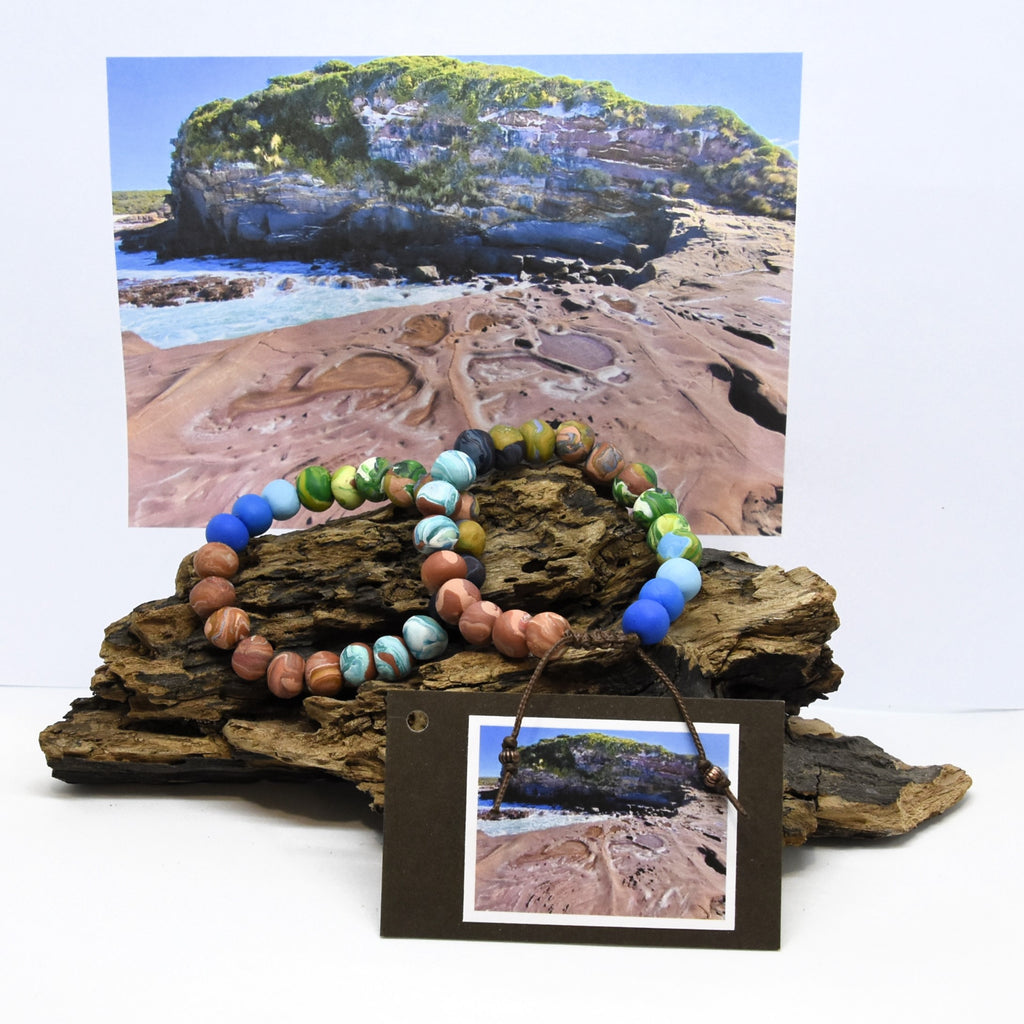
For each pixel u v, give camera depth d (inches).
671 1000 8.7
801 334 15.6
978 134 15.0
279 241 15.8
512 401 15.8
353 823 12.0
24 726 15.0
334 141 15.5
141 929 9.6
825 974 9.2
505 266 15.7
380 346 15.9
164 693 12.3
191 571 13.1
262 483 16.2
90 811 12.2
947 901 10.4
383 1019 8.4
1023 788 13.2
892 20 14.8
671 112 15.2
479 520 12.6
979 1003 8.8
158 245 15.9
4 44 15.6
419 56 15.3
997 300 15.4
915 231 15.3
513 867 9.7
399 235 15.7
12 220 16.0
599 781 9.9
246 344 16.0
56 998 8.6
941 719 15.9
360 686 11.9
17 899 10.1
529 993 8.8
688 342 15.6
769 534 15.9
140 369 16.2
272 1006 8.5
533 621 10.9
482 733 9.9
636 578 12.6
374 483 12.8
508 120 15.4
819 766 12.2
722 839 9.7
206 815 12.2
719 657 12.1
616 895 9.7
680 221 15.5
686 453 15.8
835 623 12.5
